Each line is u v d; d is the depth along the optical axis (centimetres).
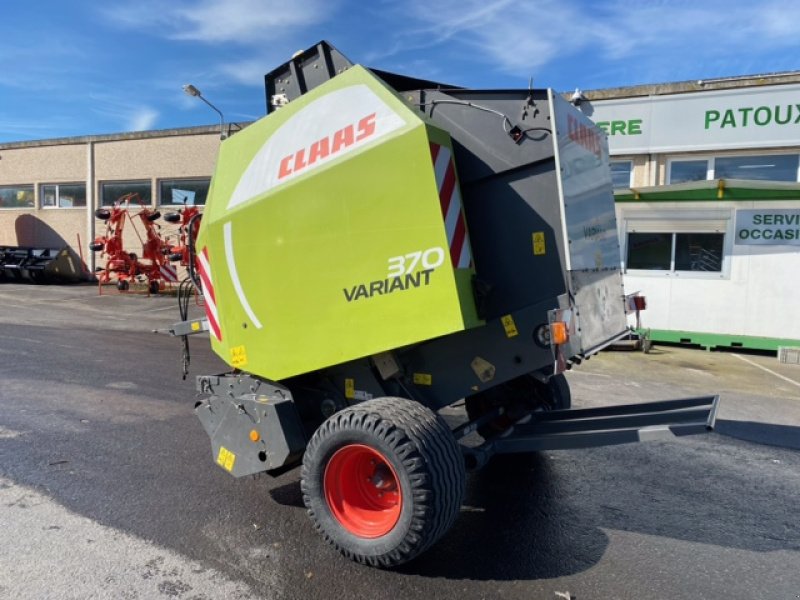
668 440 528
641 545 334
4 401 627
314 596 279
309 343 335
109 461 457
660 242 1074
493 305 326
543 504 390
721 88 1176
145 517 361
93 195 2245
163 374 777
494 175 323
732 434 550
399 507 293
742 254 1009
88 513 365
